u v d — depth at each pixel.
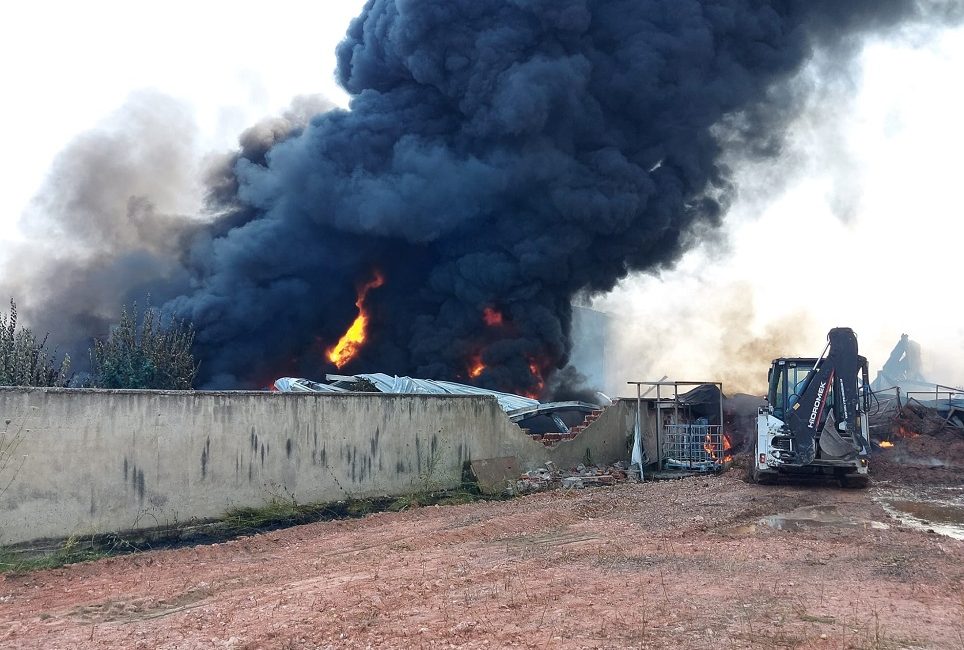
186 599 8.03
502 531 11.41
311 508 13.81
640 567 8.66
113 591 8.50
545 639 5.95
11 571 9.45
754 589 7.51
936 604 6.98
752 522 12.34
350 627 6.48
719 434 22.25
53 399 10.73
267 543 11.29
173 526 11.95
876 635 5.93
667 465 22.14
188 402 12.31
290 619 6.84
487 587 7.78
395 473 15.59
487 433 17.83
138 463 11.61
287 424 13.75
